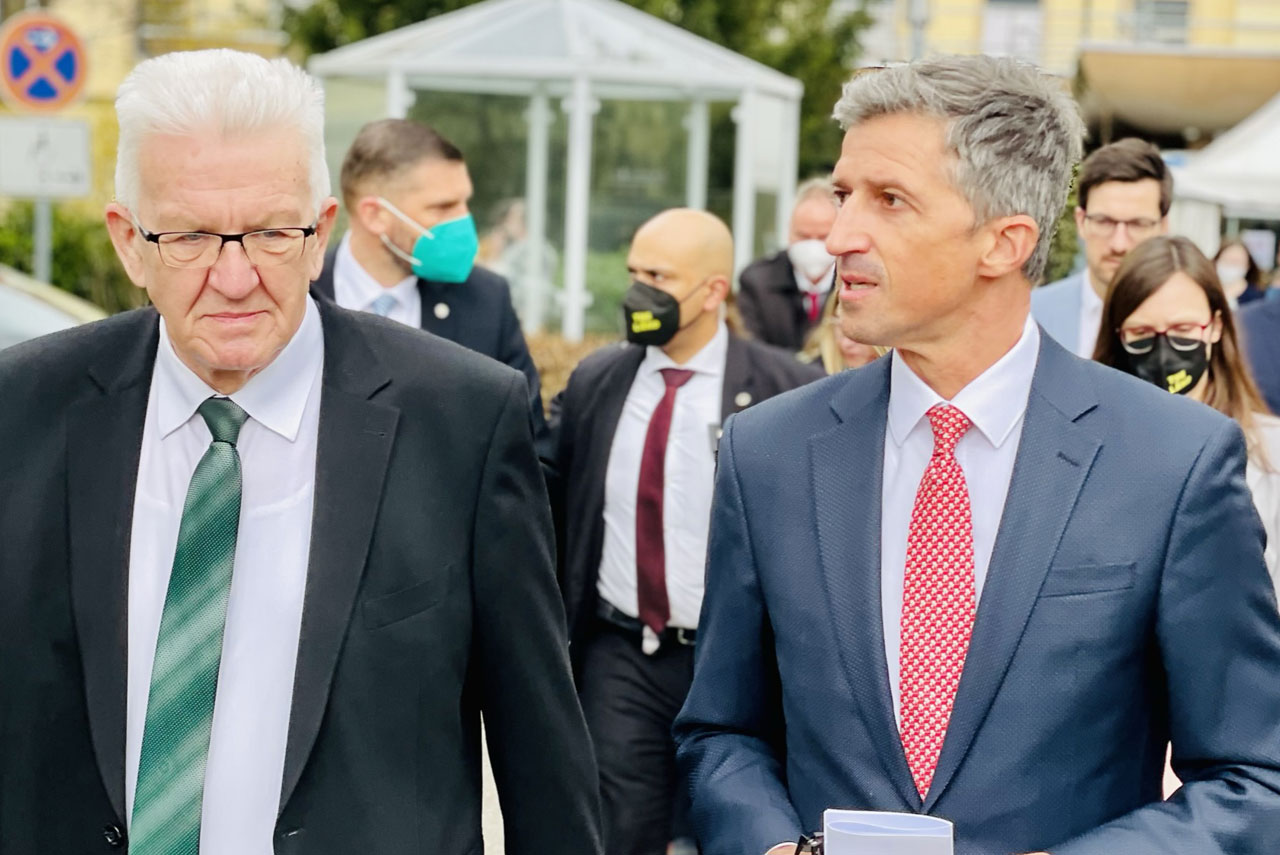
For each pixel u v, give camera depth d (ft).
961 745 7.88
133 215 7.48
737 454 8.76
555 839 8.43
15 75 32.73
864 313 8.14
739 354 15.26
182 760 7.50
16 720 7.62
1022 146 7.97
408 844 7.72
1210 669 7.88
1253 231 45.57
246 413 7.84
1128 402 8.20
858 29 69.67
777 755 8.91
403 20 62.75
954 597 8.10
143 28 68.18
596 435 15.24
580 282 43.09
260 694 7.66
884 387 8.54
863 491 8.36
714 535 8.82
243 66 7.43
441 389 8.05
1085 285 17.15
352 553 7.72
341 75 44.04
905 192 7.98
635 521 14.98
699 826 8.66
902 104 8.00
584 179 42.73
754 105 43.65
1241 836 7.71
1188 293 13.23
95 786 7.55
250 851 7.63
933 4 92.12
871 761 8.07
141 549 7.73
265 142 7.38
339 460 7.83
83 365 7.91
